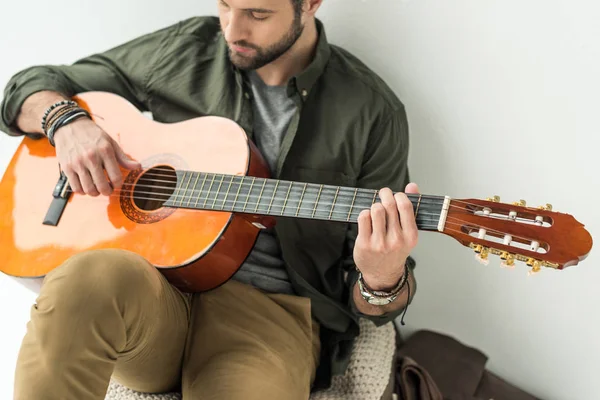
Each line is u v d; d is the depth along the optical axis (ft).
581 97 4.84
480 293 5.71
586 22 4.68
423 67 5.33
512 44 4.96
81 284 3.57
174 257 4.34
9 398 5.91
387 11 5.32
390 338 5.52
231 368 4.30
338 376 5.35
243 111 5.08
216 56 5.30
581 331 5.40
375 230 3.64
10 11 6.37
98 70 5.43
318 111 4.99
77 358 3.54
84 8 6.19
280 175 4.97
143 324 3.90
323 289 5.09
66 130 4.74
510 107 5.10
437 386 5.73
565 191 5.09
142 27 6.14
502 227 3.55
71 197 4.75
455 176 5.47
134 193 4.65
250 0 4.25
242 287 4.79
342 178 4.96
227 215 4.31
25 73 5.21
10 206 4.87
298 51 4.88
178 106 5.34
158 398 4.67
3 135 6.56
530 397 5.73
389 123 4.99
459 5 5.05
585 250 3.40
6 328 6.23
